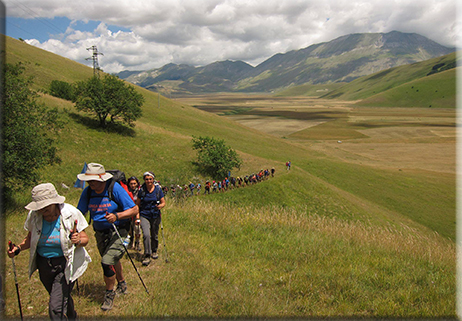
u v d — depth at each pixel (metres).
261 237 9.49
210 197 38.59
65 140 37.72
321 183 51.31
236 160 49.97
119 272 5.23
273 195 43.16
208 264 6.85
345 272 6.94
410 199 56.34
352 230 11.76
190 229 9.84
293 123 190.12
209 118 100.94
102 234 5.02
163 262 6.82
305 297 5.71
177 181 39.91
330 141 125.38
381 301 5.69
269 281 6.35
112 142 43.81
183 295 5.35
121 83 49.34
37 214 4.10
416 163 88.81
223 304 5.15
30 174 16.59
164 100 104.88
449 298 5.96
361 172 68.75
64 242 4.09
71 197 24.92
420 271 7.42
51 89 57.34
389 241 10.64
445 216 49.97
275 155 74.94
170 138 54.84
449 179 69.44
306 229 11.27
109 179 5.07
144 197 6.79
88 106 44.84
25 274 5.74
